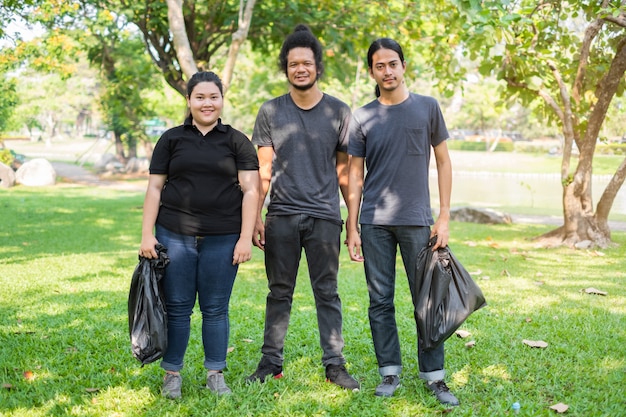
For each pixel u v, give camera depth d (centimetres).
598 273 745
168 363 358
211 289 356
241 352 439
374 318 368
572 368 401
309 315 537
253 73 2723
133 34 2092
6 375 391
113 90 2177
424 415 333
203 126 356
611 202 962
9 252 895
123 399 352
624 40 874
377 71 357
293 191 371
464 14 744
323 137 370
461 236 1073
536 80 940
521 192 2361
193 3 1445
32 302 585
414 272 361
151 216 348
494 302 588
